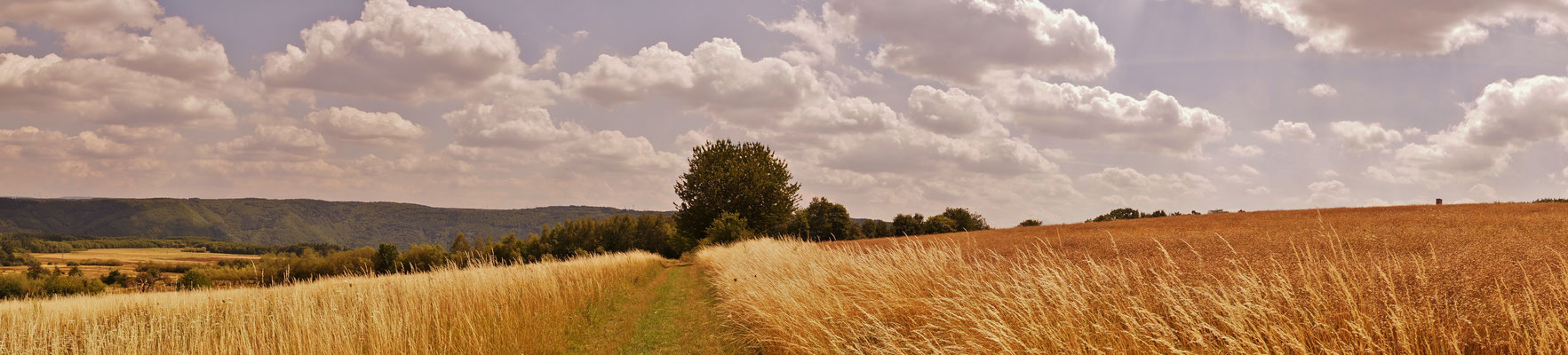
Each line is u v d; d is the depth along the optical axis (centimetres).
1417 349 394
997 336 545
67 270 5288
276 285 1283
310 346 793
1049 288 618
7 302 1303
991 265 850
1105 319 561
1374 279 483
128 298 1296
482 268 1421
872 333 702
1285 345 433
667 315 1173
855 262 1020
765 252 1625
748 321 927
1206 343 463
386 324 861
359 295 1059
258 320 923
